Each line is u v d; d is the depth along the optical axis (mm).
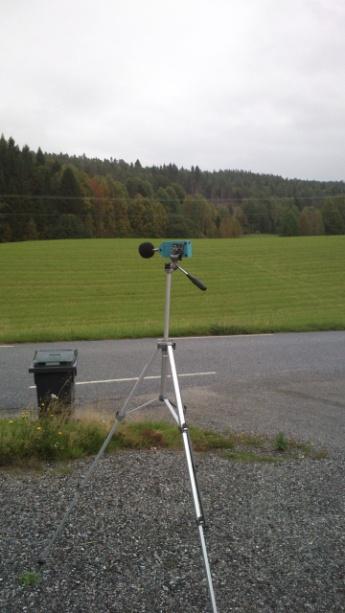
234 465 4707
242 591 2873
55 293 34594
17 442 4664
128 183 121000
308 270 44375
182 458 4801
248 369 9672
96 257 49688
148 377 8812
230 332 14773
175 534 3455
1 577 2938
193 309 29312
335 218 100812
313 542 3408
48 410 5426
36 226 92750
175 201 106062
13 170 97312
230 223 105438
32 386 7996
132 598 2783
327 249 55719
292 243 61125
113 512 3727
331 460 4969
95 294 34344
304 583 2963
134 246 58312
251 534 3484
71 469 4461
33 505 3797
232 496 4051
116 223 100125
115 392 7758
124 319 25953
